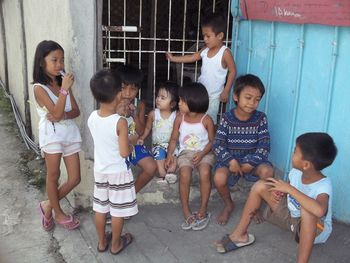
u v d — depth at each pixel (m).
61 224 3.47
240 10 3.77
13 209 3.77
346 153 3.11
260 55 3.71
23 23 5.00
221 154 3.36
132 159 3.44
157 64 4.98
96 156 2.95
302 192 2.78
